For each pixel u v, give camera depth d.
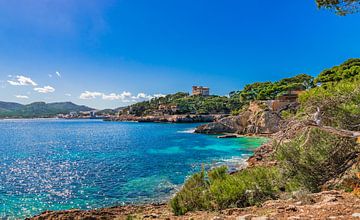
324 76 62.88
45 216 15.11
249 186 11.41
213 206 11.02
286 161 11.88
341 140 11.34
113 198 21.02
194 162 35.69
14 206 19.72
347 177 10.04
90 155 46.50
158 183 25.16
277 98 89.12
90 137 85.94
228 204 10.82
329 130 10.11
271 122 70.25
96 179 27.77
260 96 105.19
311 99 12.98
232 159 36.75
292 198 9.51
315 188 10.81
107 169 33.03
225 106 185.50
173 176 27.91
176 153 44.81
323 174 11.30
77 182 26.77
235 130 81.56
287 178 11.92
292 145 11.99
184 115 172.50
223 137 68.19
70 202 20.44
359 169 10.16
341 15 10.53
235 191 10.99
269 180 11.82
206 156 40.41
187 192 11.98
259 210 8.15
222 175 13.81
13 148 59.72
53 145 64.88
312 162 11.51
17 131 122.12
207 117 166.50
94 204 19.75
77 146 61.72
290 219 6.14
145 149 52.06
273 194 11.13
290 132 11.80
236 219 6.93
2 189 24.58
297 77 107.88
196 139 67.06
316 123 10.59
